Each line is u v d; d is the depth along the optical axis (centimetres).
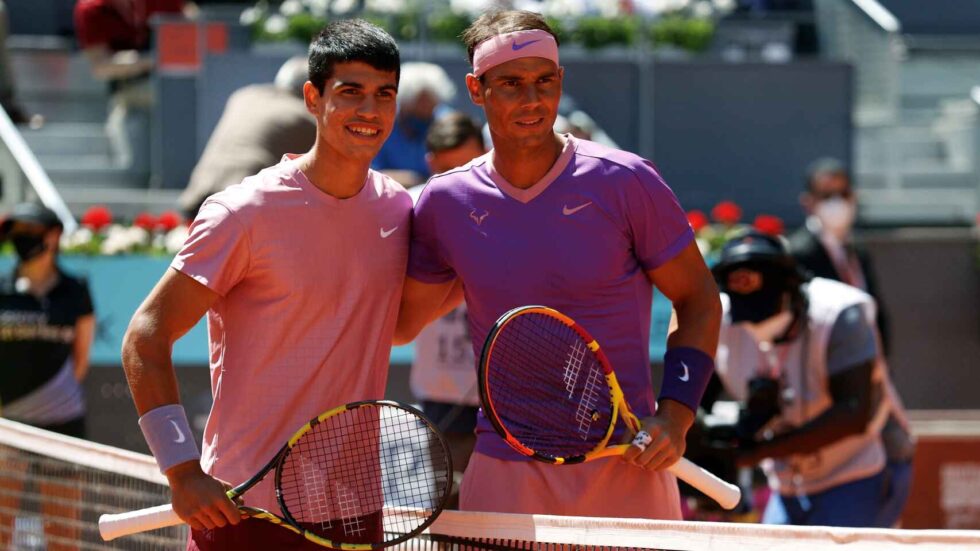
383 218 508
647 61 1892
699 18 2020
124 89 1912
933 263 1470
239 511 462
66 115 1964
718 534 429
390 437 532
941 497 1020
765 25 2095
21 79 1950
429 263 525
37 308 1033
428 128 1234
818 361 740
